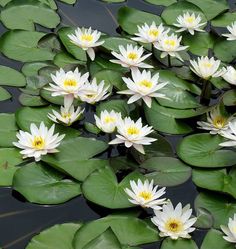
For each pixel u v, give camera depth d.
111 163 2.85
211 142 2.89
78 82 2.96
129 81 2.96
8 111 2.97
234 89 3.07
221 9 3.45
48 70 3.08
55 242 2.64
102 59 3.16
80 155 2.83
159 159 2.85
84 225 2.67
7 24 3.28
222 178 2.81
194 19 3.27
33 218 2.72
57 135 2.84
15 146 2.85
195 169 2.84
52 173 2.79
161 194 2.72
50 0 3.39
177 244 2.66
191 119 2.99
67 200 2.74
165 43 3.14
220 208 2.75
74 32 3.23
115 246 2.61
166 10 3.40
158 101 3.01
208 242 2.66
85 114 3.00
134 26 3.33
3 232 2.70
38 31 3.26
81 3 3.44
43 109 2.96
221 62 3.20
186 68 3.17
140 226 2.68
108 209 2.75
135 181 2.78
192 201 2.79
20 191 2.74
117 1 3.45
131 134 2.83
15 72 3.07
